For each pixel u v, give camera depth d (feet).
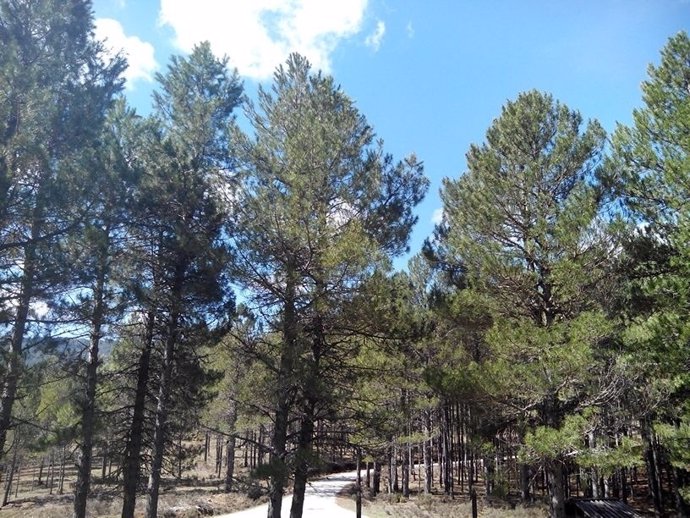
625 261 50.26
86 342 51.26
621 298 50.60
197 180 55.77
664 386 47.09
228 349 49.47
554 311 50.57
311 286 44.09
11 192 37.01
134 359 58.70
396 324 43.83
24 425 46.11
